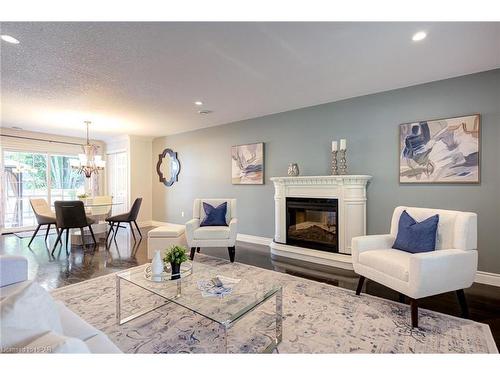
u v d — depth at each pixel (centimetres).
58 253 421
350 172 386
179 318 221
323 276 318
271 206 477
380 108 358
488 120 287
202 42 223
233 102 397
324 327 204
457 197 306
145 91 344
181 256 217
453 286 213
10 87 327
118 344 184
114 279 310
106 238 520
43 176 652
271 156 474
